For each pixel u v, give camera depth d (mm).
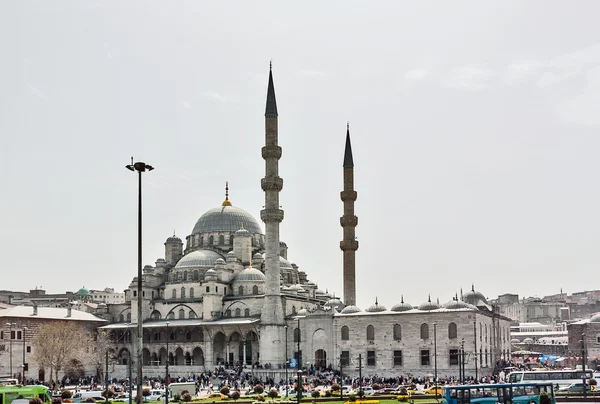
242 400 122500
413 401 107625
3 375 183625
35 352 186625
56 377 180375
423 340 178375
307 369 181625
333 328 188875
